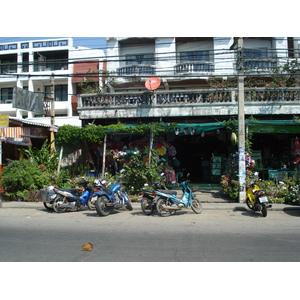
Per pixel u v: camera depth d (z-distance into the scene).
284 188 10.66
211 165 14.41
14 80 25.53
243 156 10.45
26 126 13.45
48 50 25.20
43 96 13.62
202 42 18.83
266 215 8.38
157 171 11.98
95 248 5.21
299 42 18.08
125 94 13.72
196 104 13.11
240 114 10.47
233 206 9.82
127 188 11.83
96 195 8.55
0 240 5.80
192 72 17.62
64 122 22.95
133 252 4.96
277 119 13.30
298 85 15.73
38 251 5.05
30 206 10.34
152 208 8.64
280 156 14.09
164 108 13.33
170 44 18.77
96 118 13.84
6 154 13.93
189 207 9.62
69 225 7.26
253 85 14.34
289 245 5.34
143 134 12.54
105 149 12.77
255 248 5.16
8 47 26.03
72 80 24.36
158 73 18.58
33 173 11.59
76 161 13.97
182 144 15.62
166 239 5.80
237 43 10.65
